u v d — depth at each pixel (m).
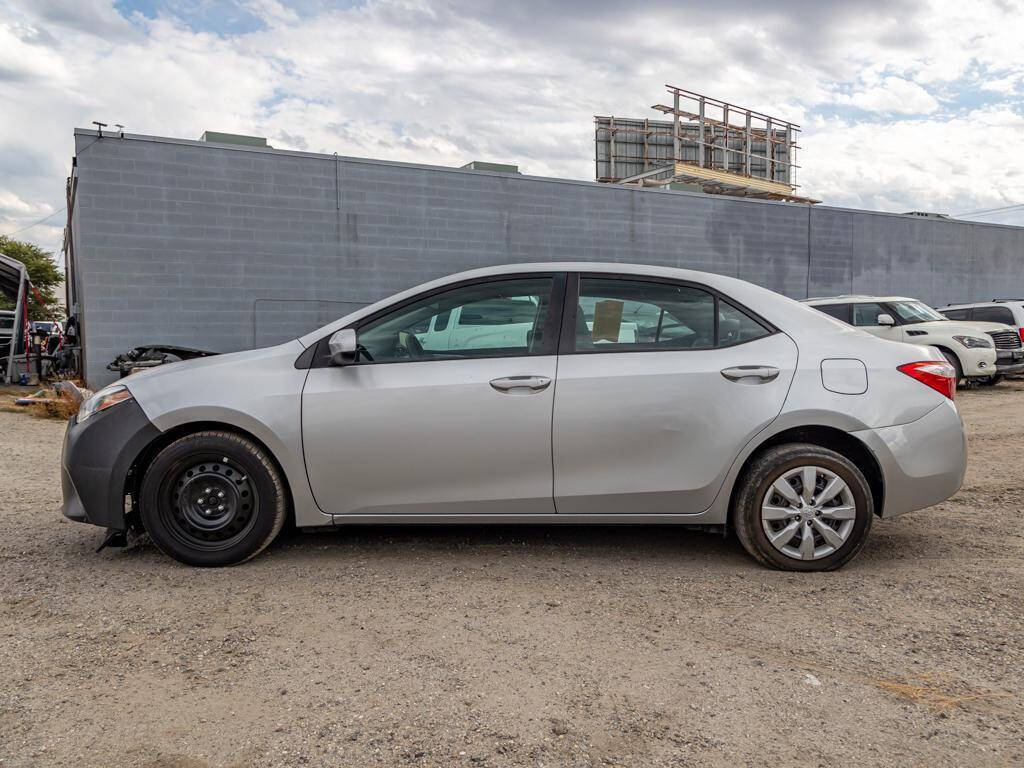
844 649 2.97
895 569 3.92
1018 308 13.85
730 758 2.22
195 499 3.86
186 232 12.44
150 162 12.15
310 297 13.39
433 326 3.99
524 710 2.48
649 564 3.98
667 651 2.94
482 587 3.62
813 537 3.82
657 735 2.34
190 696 2.56
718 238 17.47
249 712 2.46
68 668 2.76
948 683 2.69
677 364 3.85
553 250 15.49
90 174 11.81
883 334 13.07
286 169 13.09
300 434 3.80
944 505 5.31
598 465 3.84
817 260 19.00
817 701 2.56
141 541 4.29
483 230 14.78
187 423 3.84
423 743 2.28
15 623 3.17
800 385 3.81
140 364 11.05
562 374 3.84
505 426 3.81
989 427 8.97
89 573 3.79
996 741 2.32
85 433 3.83
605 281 4.05
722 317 3.99
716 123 26.61
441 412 3.81
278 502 3.86
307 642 2.99
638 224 16.41
